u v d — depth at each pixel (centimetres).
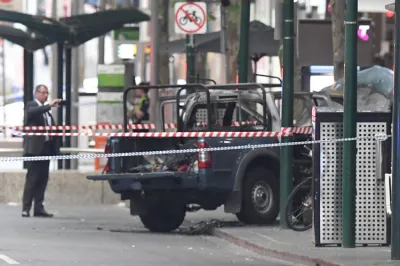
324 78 7350
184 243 5025
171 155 5550
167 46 8438
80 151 7750
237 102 5684
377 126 4453
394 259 4009
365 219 4497
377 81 5606
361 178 4481
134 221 6234
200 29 7325
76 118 10206
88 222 6119
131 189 5453
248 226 5525
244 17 6244
